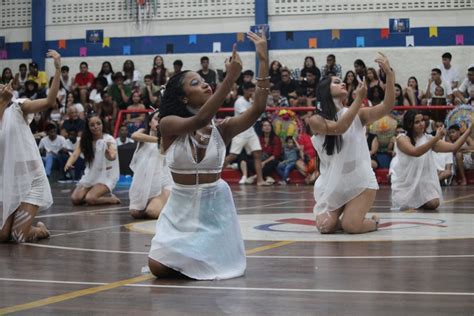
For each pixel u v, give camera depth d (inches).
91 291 162.2
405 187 388.5
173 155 182.4
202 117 174.6
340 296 152.7
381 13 753.6
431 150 388.2
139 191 354.0
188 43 796.6
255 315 135.5
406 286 163.0
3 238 258.7
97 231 297.1
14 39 844.0
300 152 647.1
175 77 185.0
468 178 621.3
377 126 621.3
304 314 135.8
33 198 262.1
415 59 748.0
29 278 181.3
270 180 647.8
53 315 137.3
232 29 786.8
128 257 219.3
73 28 823.7
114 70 814.5
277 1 772.0
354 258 210.2
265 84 181.5
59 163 697.0
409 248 231.5
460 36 740.7
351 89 650.8
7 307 144.8
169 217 183.8
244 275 182.9
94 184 442.6
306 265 197.8
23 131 263.4
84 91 746.2
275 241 255.4
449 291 156.3
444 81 708.7
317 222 281.3
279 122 650.8
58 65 262.7
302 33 768.3
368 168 280.5
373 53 754.2
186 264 177.6
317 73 713.6
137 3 805.9
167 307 143.6
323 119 273.6
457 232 278.8
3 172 258.7
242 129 186.1
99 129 437.4
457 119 607.5
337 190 277.4
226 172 666.8
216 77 753.6
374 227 285.0
